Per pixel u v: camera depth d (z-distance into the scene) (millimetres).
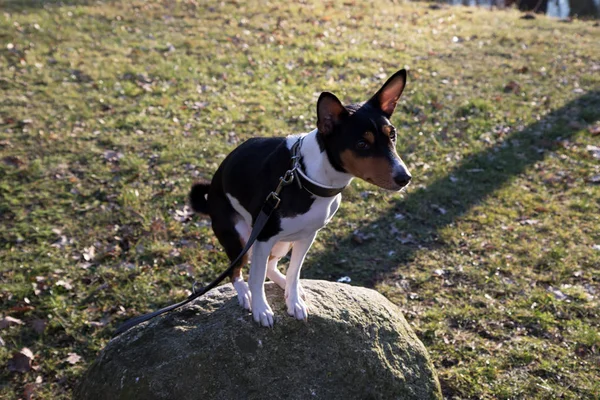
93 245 2525
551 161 3203
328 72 4176
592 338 2062
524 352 2027
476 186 3006
